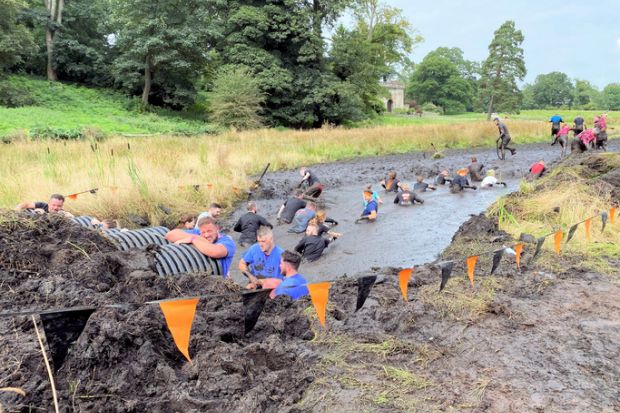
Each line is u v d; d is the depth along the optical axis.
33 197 9.96
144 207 10.42
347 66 46.34
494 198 12.73
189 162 14.83
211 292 4.73
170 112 39.88
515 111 62.34
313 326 4.60
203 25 38.84
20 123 25.67
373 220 10.59
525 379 3.74
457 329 4.63
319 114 43.72
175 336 2.96
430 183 15.45
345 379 3.65
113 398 3.22
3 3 32.41
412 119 55.00
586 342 4.35
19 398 3.02
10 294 4.20
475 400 3.44
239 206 12.01
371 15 51.22
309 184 13.30
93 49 40.78
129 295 4.38
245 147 19.75
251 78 36.94
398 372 3.77
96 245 5.34
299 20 40.78
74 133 20.78
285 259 5.01
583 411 3.33
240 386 3.41
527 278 5.95
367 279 3.77
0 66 34.44
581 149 15.70
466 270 6.34
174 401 3.24
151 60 38.22
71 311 2.75
